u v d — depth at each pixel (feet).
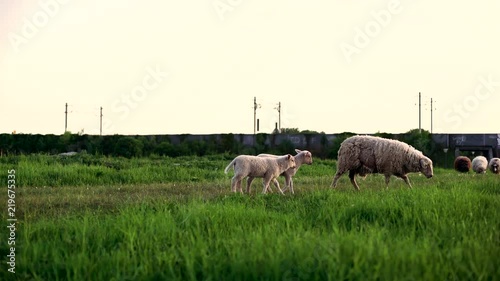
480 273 16.31
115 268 18.07
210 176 65.00
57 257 19.19
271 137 115.85
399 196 33.04
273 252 18.16
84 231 22.31
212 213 27.20
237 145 114.93
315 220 27.61
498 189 40.91
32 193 45.09
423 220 25.52
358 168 49.49
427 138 115.03
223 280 16.49
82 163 71.31
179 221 26.53
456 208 27.63
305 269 16.52
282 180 61.41
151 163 76.43
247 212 28.07
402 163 48.08
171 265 17.85
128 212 28.25
